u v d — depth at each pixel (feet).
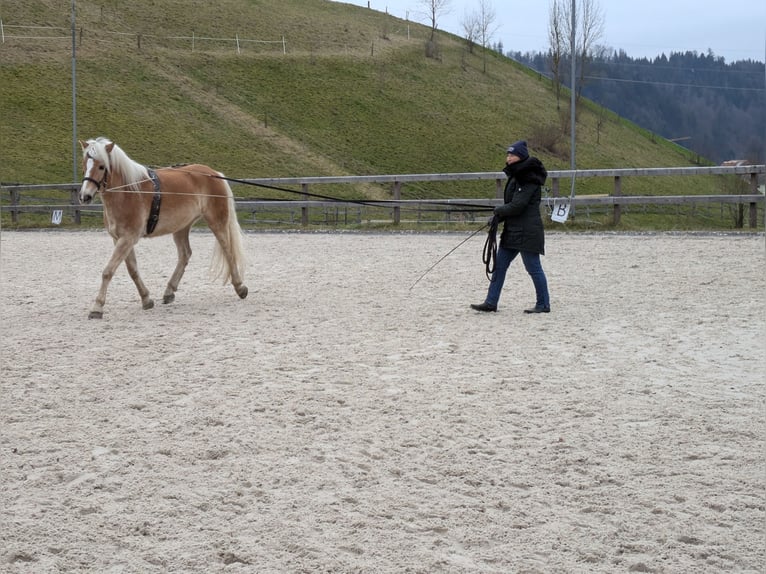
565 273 42.01
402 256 50.57
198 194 35.81
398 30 296.92
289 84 225.35
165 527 13.97
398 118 222.89
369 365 24.66
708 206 126.41
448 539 13.47
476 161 209.67
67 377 23.66
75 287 41.19
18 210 87.61
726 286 36.88
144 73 203.51
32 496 15.37
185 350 26.96
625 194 198.39
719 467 16.25
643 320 30.45
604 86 382.42
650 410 19.89
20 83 177.68
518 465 16.51
